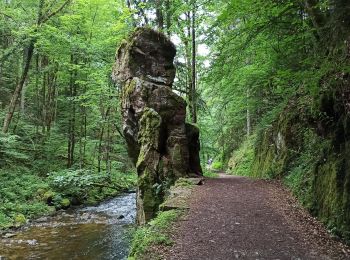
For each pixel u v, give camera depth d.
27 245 11.98
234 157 33.28
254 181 16.19
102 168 27.94
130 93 15.03
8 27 23.14
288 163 15.95
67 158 26.59
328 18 8.82
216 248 6.78
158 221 8.48
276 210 9.85
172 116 14.73
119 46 16.64
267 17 10.45
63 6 23.33
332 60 7.33
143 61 15.85
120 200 22.05
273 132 20.12
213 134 32.81
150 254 6.48
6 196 17.53
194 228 7.98
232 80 17.28
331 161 8.67
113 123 23.69
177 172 13.89
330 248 6.83
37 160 24.17
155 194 13.05
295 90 13.04
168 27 21.72
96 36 23.05
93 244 12.11
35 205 17.61
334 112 8.56
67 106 27.58
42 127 27.06
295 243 7.11
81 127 26.33
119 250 11.38
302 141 14.54
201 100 22.16
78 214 17.52
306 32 9.90
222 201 10.80
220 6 18.27
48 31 21.45
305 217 9.05
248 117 30.47
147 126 14.07
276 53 13.67
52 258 10.60
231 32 11.50
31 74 28.20
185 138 14.67
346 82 7.57
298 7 10.22
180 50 23.75
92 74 20.94
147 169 13.48
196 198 10.98
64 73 24.39
